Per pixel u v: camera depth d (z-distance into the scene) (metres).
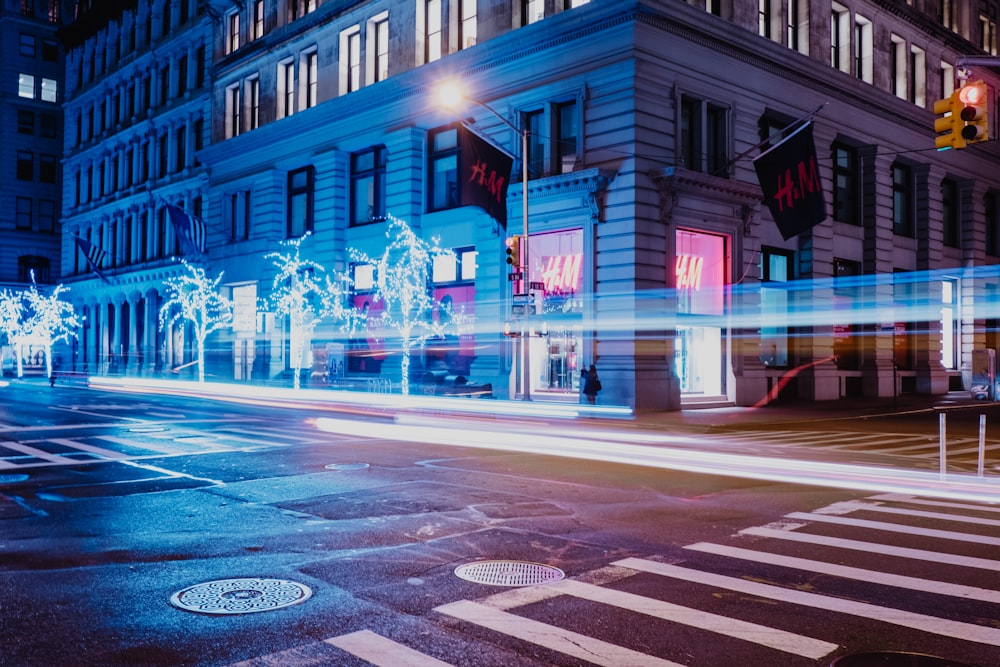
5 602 6.71
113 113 63.56
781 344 34.03
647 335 27.83
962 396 38.94
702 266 30.23
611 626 6.16
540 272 30.88
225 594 6.95
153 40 56.59
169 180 54.25
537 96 30.72
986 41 46.41
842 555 8.38
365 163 39.62
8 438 19.20
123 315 61.62
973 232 43.34
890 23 38.75
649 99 28.09
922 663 5.42
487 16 32.88
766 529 9.63
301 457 16.00
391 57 37.25
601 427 22.73
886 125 37.88
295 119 41.66
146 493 11.95
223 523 9.85
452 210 34.41
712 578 7.50
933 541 9.02
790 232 27.89
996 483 13.20
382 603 6.72
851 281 37.12
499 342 31.84
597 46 28.59
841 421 25.52
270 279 43.31
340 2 39.69
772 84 32.41
